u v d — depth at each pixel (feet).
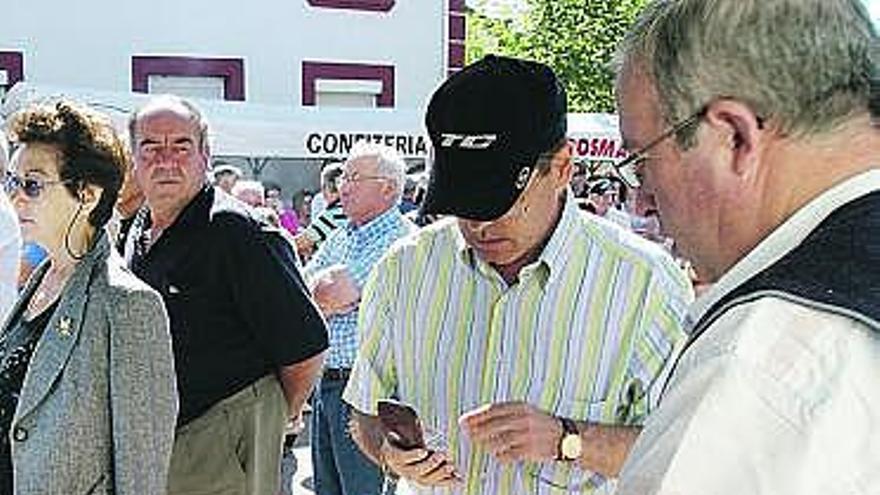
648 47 3.74
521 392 7.13
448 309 7.41
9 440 8.25
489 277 7.24
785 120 3.51
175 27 42.50
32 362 8.16
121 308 8.04
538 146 6.82
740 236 3.65
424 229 7.72
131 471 7.95
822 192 3.52
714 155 3.61
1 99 39.58
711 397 3.28
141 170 10.19
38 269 8.82
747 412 3.23
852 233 3.38
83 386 7.95
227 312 10.14
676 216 3.79
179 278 10.09
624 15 70.79
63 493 7.89
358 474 15.01
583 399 7.05
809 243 3.44
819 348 3.24
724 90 3.53
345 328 15.06
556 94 6.97
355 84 44.98
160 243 10.26
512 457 6.66
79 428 7.92
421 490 7.52
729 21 3.50
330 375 15.05
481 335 7.29
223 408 10.07
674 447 3.31
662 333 6.93
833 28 3.46
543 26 76.23
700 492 3.23
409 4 45.50
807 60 3.45
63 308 8.16
